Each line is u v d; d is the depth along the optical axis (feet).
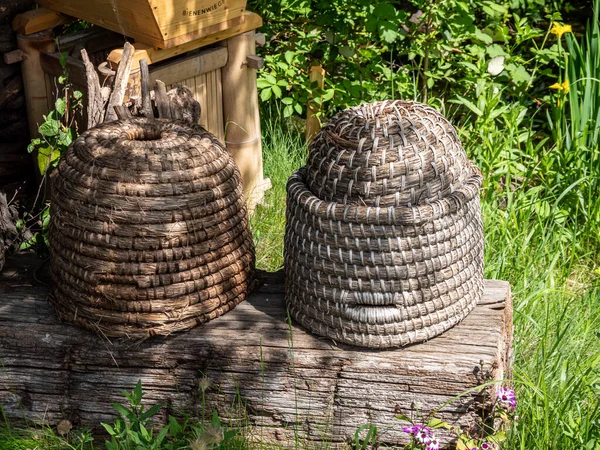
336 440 11.40
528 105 21.13
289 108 18.17
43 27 15.12
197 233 11.27
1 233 13.34
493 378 10.94
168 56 14.73
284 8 19.86
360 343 11.14
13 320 11.96
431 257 10.78
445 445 11.09
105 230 11.03
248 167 16.88
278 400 11.41
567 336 13.71
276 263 15.57
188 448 11.09
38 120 15.60
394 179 10.56
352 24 19.40
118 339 11.57
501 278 14.94
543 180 17.52
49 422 11.91
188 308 11.45
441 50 19.63
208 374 11.49
